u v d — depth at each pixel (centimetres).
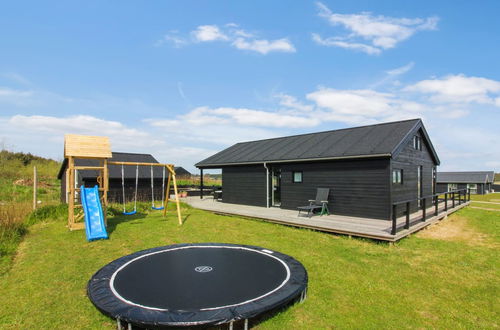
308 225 791
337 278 450
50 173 2780
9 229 688
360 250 602
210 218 973
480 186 3117
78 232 739
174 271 420
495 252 598
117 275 404
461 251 600
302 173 1038
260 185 1195
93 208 784
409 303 371
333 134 1158
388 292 402
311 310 350
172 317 281
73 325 314
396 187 890
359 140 969
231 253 516
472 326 320
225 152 1480
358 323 322
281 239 692
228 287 358
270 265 447
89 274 457
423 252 591
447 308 359
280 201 1144
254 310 296
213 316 283
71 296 380
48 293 389
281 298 325
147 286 363
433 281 442
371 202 859
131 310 296
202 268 433
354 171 895
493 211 1264
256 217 938
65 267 489
